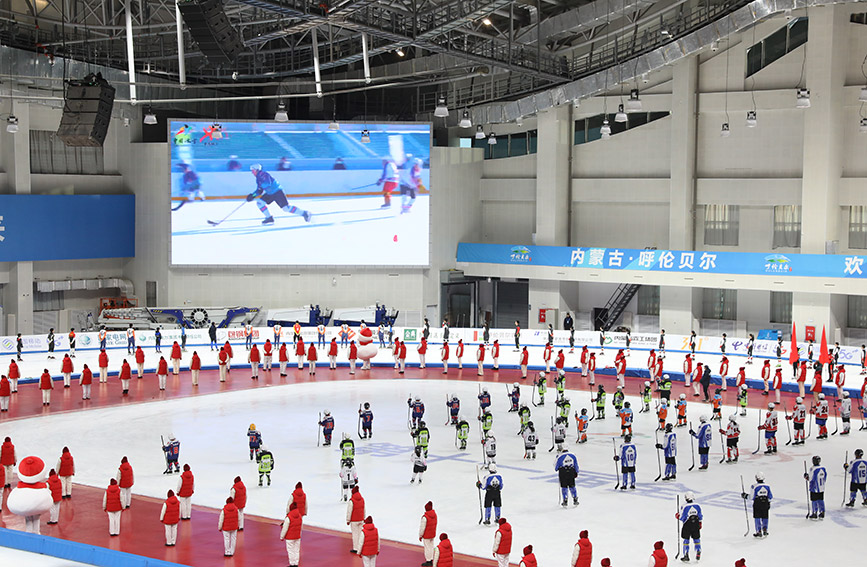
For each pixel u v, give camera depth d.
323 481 32.69
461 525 28.00
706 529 27.89
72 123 33.12
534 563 20.94
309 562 24.78
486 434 37.12
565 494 29.94
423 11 43.56
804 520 28.81
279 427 40.94
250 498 30.69
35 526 26.27
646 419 43.09
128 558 21.66
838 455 36.59
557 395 47.72
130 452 36.62
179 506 27.28
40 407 44.44
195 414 43.47
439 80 48.81
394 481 32.69
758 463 35.50
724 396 47.94
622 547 26.22
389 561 24.92
